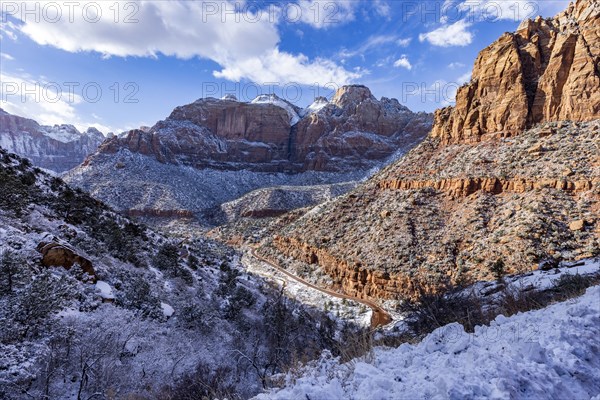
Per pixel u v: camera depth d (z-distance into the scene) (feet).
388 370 14.76
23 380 30.81
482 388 11.80
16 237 56.13
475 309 32.42
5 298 38.88
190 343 55.36
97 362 37.52
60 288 44.52
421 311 37.91
